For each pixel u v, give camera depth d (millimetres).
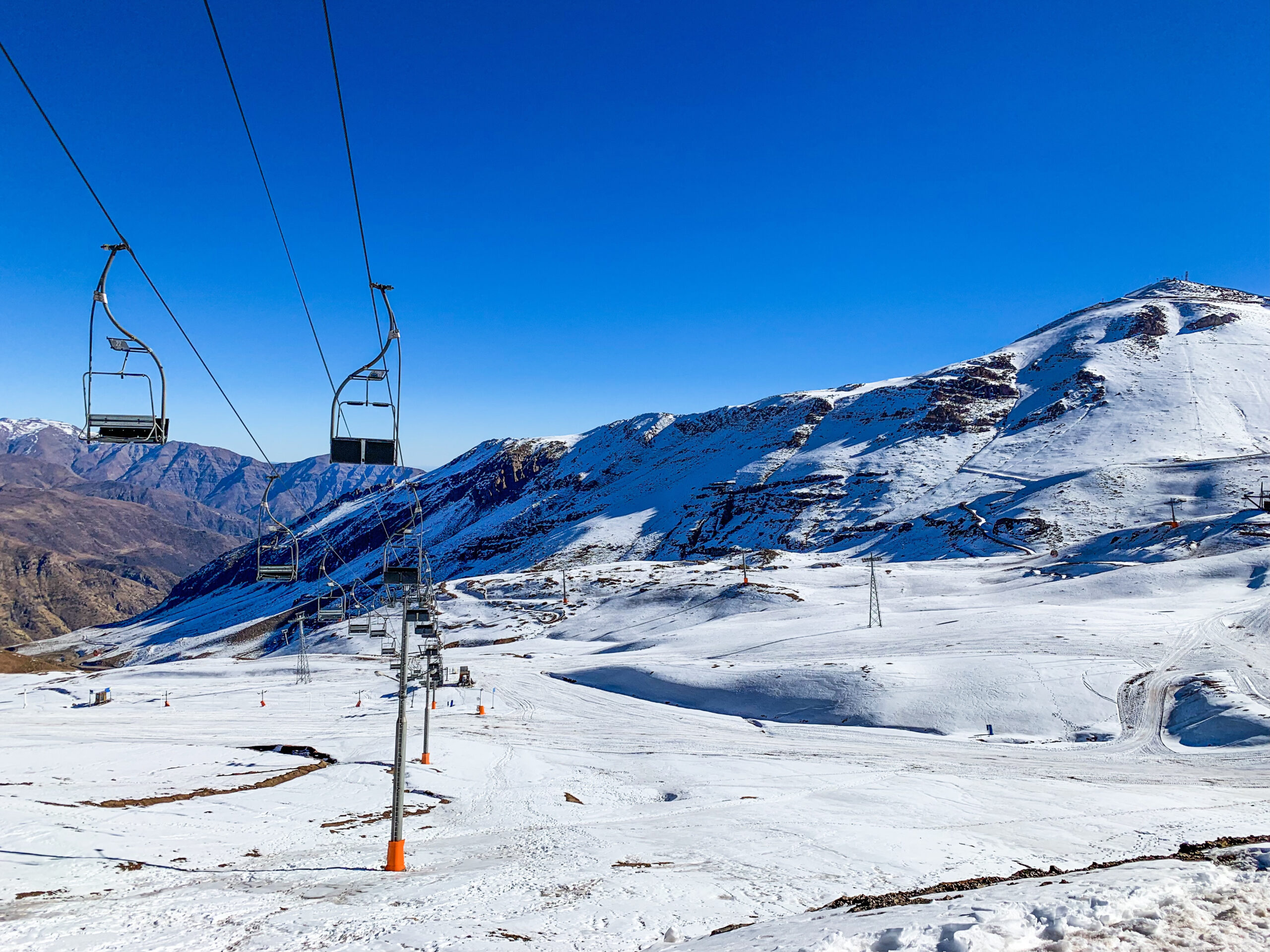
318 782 44594
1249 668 71500
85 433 13758
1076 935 11078
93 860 25047
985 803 40219
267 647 196125
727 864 26969
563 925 18344
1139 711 65500
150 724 71875
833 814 37156
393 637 36750
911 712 69500
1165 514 172125
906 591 140000
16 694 102000
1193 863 15438
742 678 84750
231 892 21859
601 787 47469
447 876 24281
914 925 12117
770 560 179625
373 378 17125
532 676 103250
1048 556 154000
